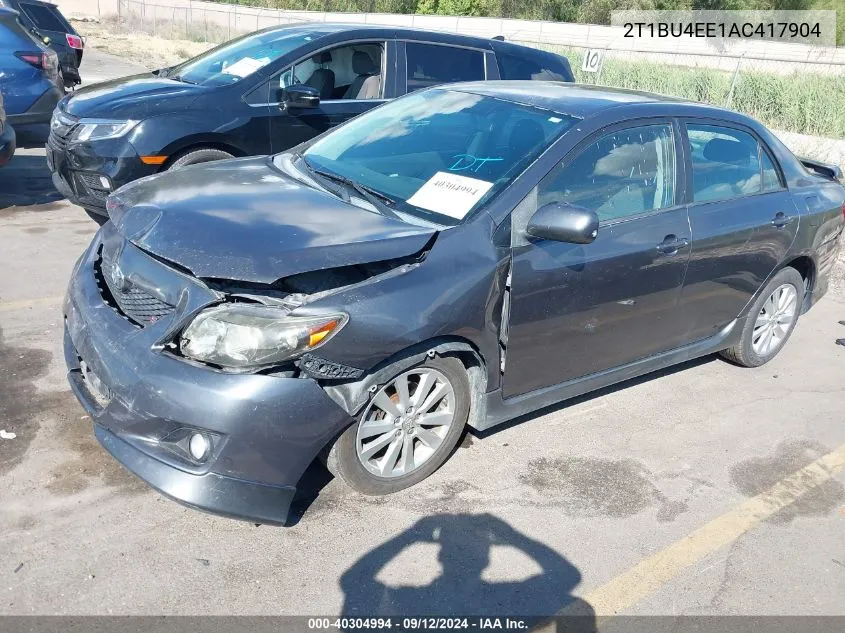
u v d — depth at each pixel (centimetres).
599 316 390
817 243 516
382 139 424
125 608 271
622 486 376
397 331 306
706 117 448
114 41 2698
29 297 518
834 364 550
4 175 842
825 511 374
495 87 448
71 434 367
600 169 388
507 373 364
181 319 291
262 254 297
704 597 309
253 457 289
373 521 330
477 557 316
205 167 413
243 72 648
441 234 334
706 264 436
